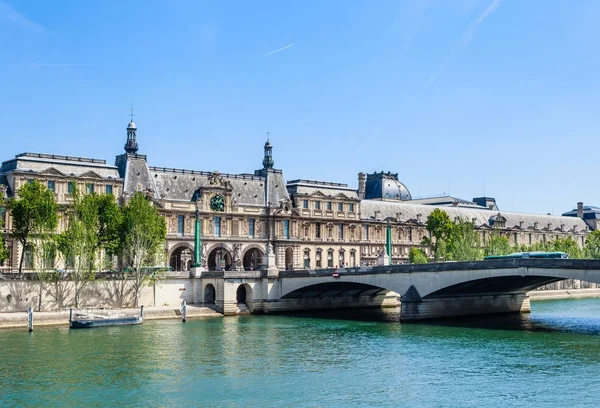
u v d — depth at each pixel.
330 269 134.75
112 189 150.62
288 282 142.75
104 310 124.25
